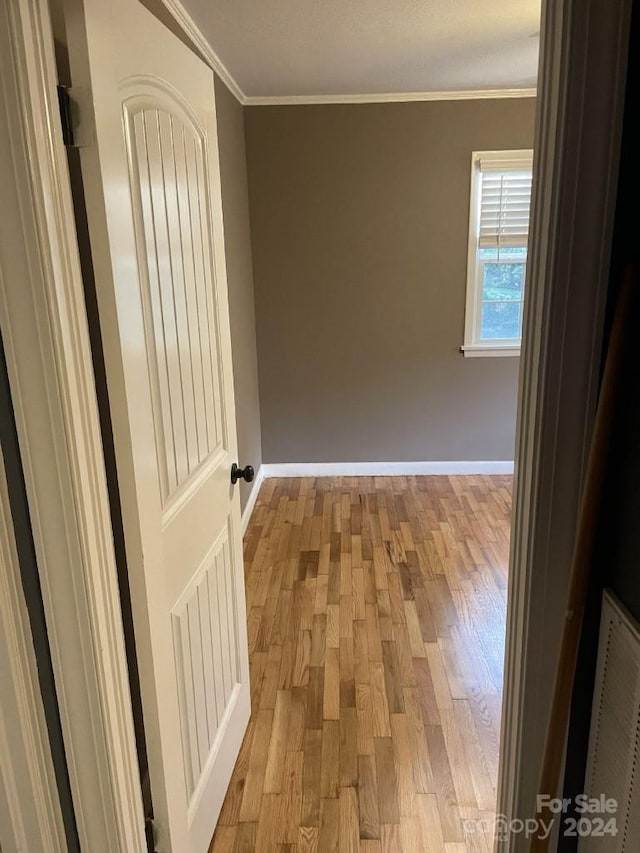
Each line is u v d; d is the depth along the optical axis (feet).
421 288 13.66
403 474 14.87
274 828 5.62
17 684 3.57
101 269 3.45
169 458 4.51
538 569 3.76
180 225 4.72
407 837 5.50
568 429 3.55
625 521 3.42
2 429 3.32
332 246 13.48
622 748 3.43
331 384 14.32
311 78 11.41
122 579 4.20
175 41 4.56
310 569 10.40
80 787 3.94
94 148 3.30
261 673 7.73
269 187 13.19
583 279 3.35
